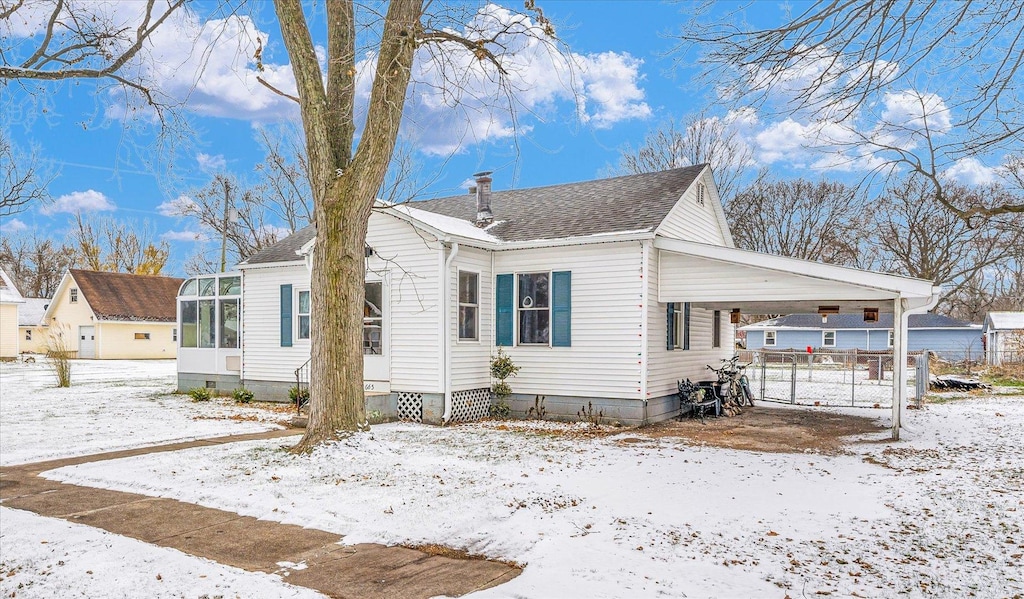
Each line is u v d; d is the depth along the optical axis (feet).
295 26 31.09
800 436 38.19
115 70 25.03
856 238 117.39
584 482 25.13
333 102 32.32
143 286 146.30
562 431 39.50
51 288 200.34
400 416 45.16
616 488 24.21
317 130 31.40
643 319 41.96
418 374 44.19
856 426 42.65
